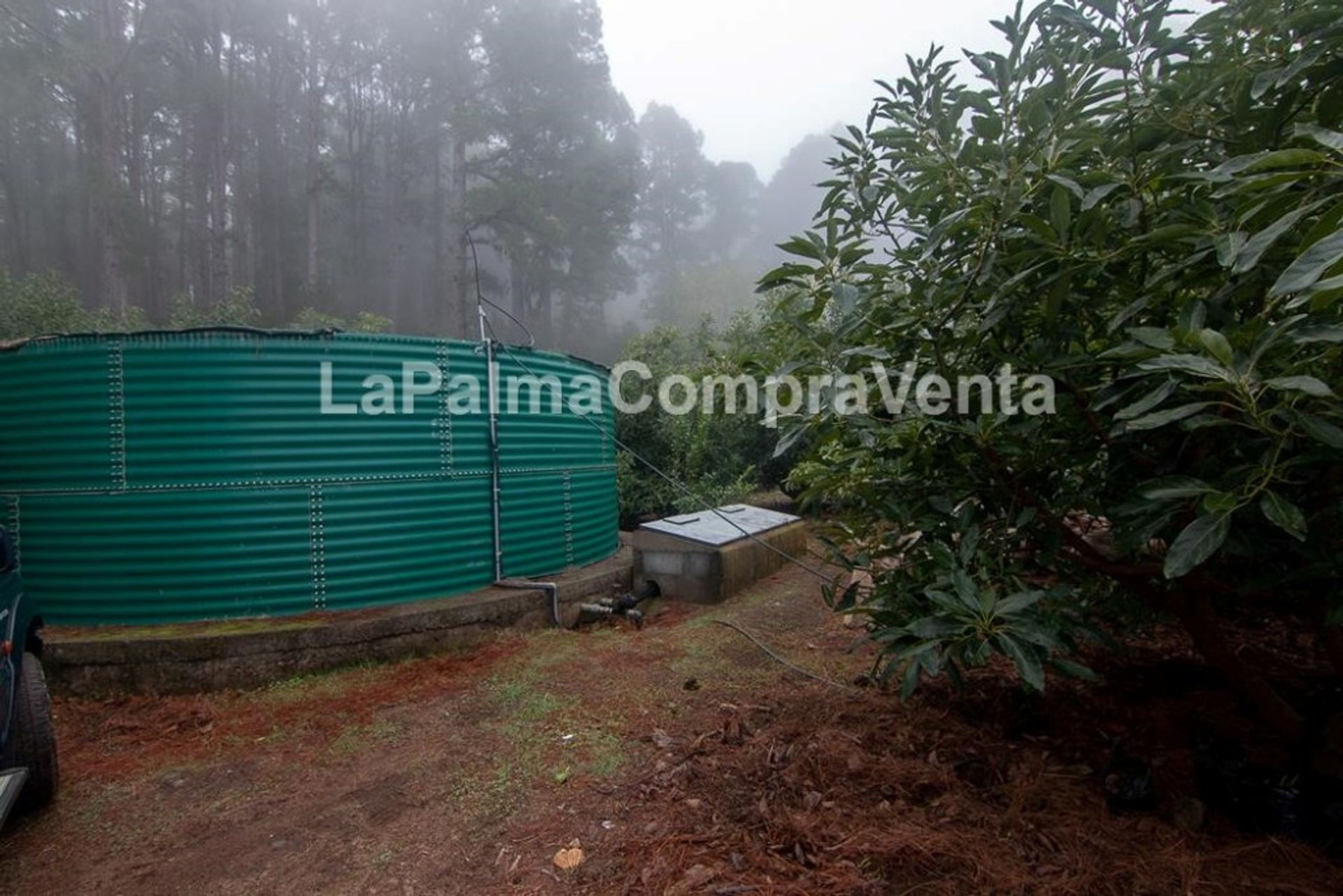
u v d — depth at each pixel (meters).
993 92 2.80
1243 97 2.33
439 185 33.38
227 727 4.05
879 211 3.26
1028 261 2.61
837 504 4.22
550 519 6.28
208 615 4.82
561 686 4.41
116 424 4.77
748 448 11.73
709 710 4.01
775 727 3.69
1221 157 2.49
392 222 33.84
